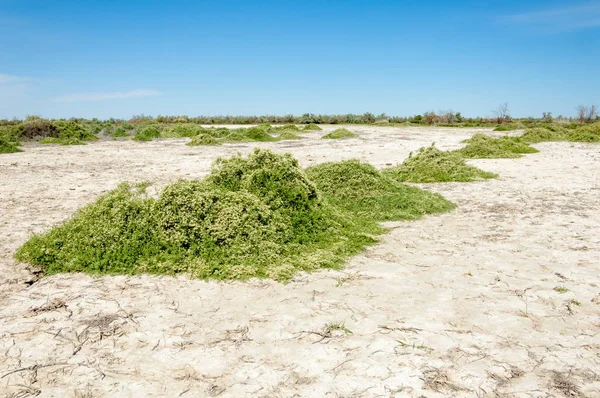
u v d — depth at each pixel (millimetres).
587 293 4586
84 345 3643
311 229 6312
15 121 43594
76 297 4543
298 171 7117
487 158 16812
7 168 14891
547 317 4082
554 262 5488
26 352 3541
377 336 3766
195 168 14789
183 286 4809
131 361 3418
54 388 3098
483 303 4375
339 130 30516
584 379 3166
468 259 5625
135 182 11773
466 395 3002
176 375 3242
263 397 2992
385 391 3043
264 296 4562
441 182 11594
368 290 4711
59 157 18562
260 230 5688
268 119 60188
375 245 6250
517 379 3176
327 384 3125
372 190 8547
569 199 9344
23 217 7953
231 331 3857
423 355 3475
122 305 4359
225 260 5281
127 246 5438
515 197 9570
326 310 4246
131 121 58000
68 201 9422
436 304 4363
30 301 4453
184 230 5598
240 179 7117
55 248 5555
